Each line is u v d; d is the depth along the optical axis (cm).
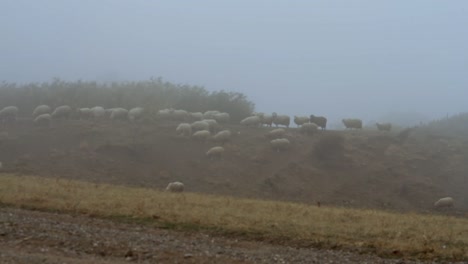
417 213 2669
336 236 1499
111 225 1516
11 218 1473
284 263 1122
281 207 2205
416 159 3672
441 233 1684
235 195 2948
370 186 3291
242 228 1538
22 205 1759
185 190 2970
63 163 3266
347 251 1332
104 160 3353
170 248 1196
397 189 3262
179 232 1486
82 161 3309
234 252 1215
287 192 3141
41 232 1287
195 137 3822
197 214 1750
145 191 2508
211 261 1092
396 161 3628
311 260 1173
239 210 1964
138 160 3425
